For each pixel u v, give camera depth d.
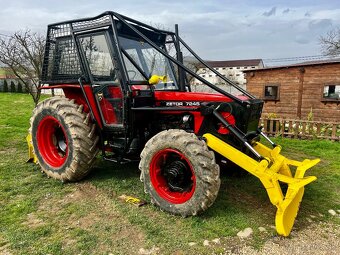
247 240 2.89
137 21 4.12
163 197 3.40
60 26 4.41
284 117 12.77
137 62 4.25
